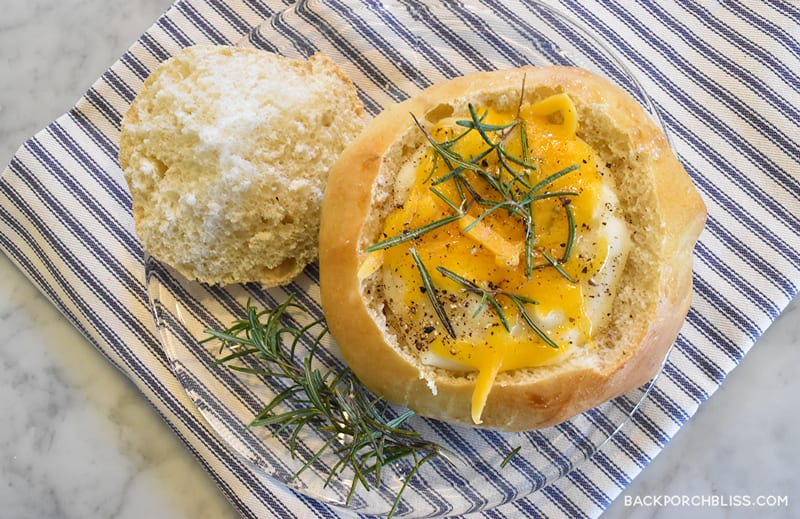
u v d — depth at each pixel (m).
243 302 0.33
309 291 0.33
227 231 0.31
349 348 0.28
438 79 0.34
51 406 0.35
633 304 0.28
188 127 0.30
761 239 0.33
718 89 0.34
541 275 0.27
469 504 0.32
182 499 0.35
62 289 0.34
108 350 0.34
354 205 0.28
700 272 0.33
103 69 0.37
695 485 0.34
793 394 0.34
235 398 0.33
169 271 0.33
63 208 0.34
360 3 0.34
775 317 0.33
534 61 0.33
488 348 0.27
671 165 0.28
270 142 0.30
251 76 0.31
